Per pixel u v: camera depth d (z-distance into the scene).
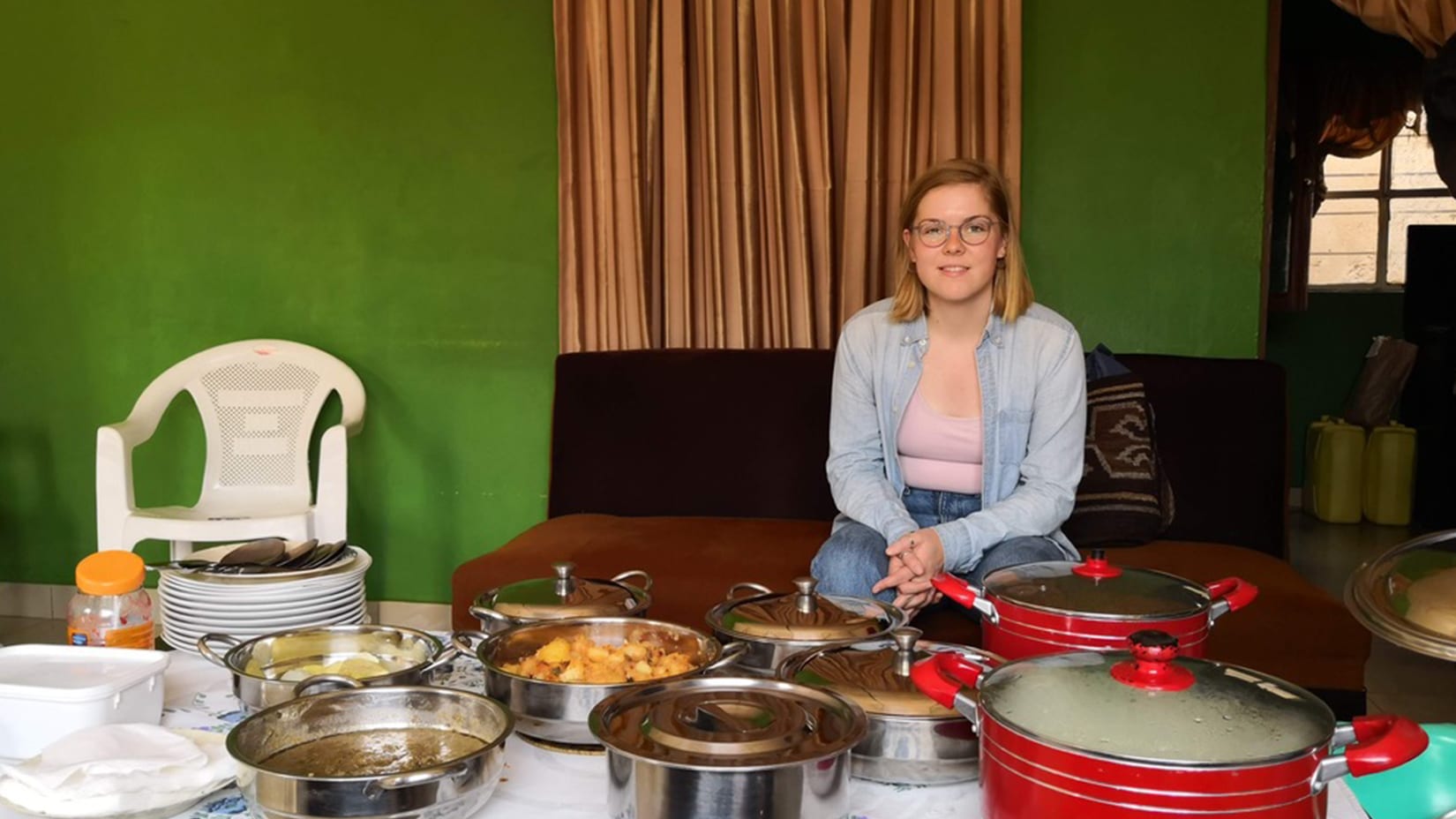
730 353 3.13
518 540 2.63
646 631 1.39
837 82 3.22
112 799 1.03
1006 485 2.18
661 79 3.31
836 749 0.97
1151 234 3.19
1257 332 3.16
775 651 1.36
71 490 3.87
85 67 3.72
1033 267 3.25
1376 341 6.89
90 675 1.28
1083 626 1.25
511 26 3.47
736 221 3.27
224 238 3.70
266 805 0.98
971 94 3.11
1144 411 2.68
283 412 3.42
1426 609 0.92
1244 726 0.90
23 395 3.87
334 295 3.65
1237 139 3.12
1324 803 0.91
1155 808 0.86
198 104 3.67
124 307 3.78
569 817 1.09
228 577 1.67
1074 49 3.18
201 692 1.47
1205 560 2.46
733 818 0.94
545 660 1.28
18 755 1.21
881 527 2.10
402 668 1.36
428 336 3.62
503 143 3.51
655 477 3.09
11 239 3.82
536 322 3.55
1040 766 0.90
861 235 3.20
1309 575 5.15
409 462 3.67
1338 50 6.95
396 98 3.56
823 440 3.02
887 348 2.25
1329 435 6.60
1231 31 3.11
